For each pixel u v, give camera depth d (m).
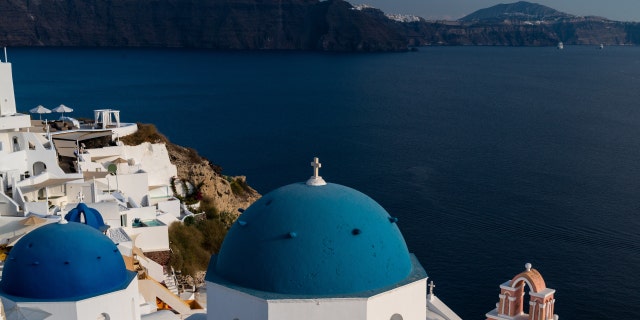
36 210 48.91
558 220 83.31
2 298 26.89
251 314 21.59
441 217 84.12
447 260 69.31
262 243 22.09
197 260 59.22
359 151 126.94
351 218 22.56
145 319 32.75
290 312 21.16
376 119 169.12
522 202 91.19
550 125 159.38
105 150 68.25
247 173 109.75
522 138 141.38
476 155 123.50
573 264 68.69
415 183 101.81
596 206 89.81
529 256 70.62
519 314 27.86
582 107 193.62
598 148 130.88
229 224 71.50
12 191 51.78
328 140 138.75
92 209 38.38
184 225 63.38
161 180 70.81
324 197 23.06
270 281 21.64
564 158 121.25
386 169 111.44
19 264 27.19
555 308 59.03
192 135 143.75
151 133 78.88
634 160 120.25
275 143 135.12
